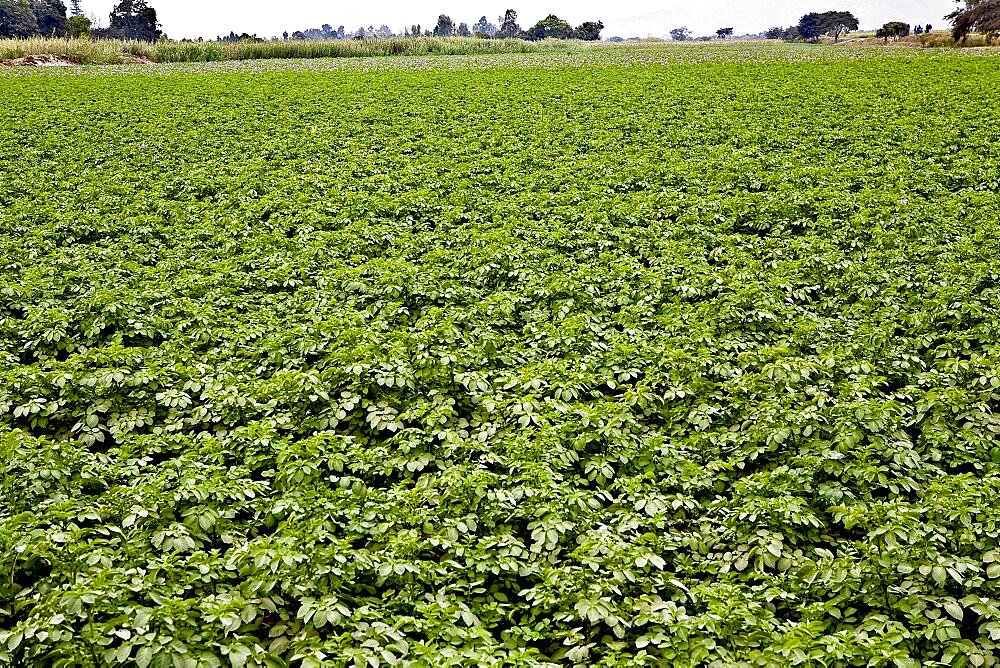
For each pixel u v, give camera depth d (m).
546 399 9.70
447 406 9.77
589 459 8.89
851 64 43.53
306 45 70.19
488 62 56.47
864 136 26.06
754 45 87.88
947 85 34.44
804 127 27.62
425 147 26.73
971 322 12.22
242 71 50.59
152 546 7.31
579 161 23.84
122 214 19.03
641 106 32.94
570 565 7.25
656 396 10.05
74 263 15.30
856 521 7.41
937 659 6.14
